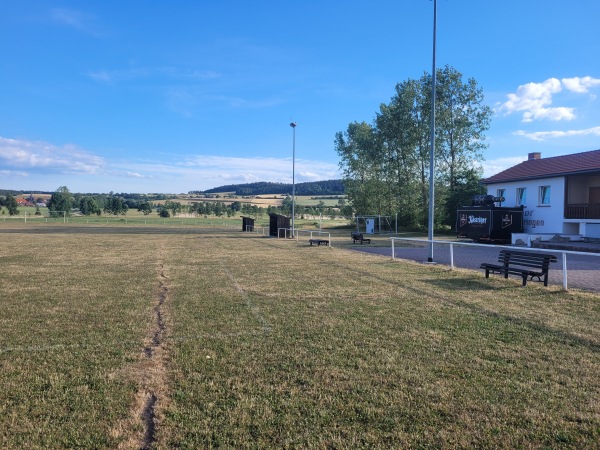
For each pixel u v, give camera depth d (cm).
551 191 2747
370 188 5312
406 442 343
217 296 936
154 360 528
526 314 748
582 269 1341
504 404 406
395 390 437
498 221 2725
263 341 604
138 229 4794
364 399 418
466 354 543
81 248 2255
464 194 4219
